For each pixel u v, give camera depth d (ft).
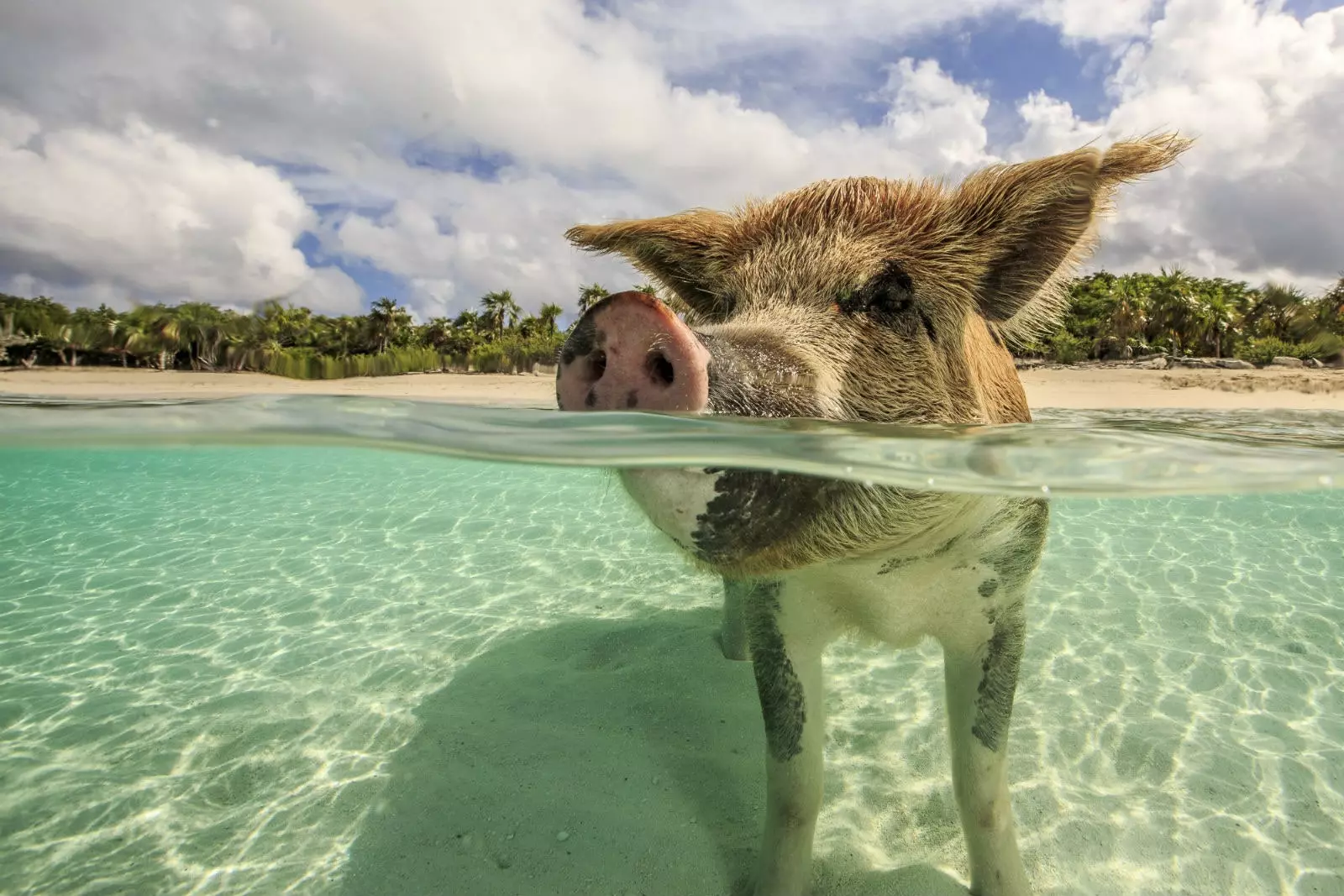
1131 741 2.72
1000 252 1.92
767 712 2.00
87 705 3.09
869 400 1.65
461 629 3.81
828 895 2.05
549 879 2.13
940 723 2.89
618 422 1.52
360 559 4.96
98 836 2.33
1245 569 4.43
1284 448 3.05
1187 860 2.17
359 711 3.03
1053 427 2.82
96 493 6.93
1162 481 2.10
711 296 2.16
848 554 1.65
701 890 2.08
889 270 1.77
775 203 2.05
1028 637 3.58
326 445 2.30
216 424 2.23
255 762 2.71
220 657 3.53
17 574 4.72
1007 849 2.01
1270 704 2.94
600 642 3.63
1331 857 2.17
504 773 2.61
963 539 1.88
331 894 2.09
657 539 1.88
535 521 5.80
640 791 2.51
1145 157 1.74
